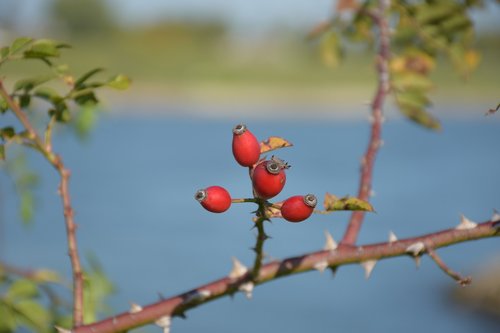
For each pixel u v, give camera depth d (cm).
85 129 387
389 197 2234
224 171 2591
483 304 1494
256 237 172
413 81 283
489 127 4028
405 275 1658
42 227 1515
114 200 2050
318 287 1568
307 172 2503
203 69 6650
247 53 7012
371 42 335
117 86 212
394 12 318
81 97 217
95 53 6762
